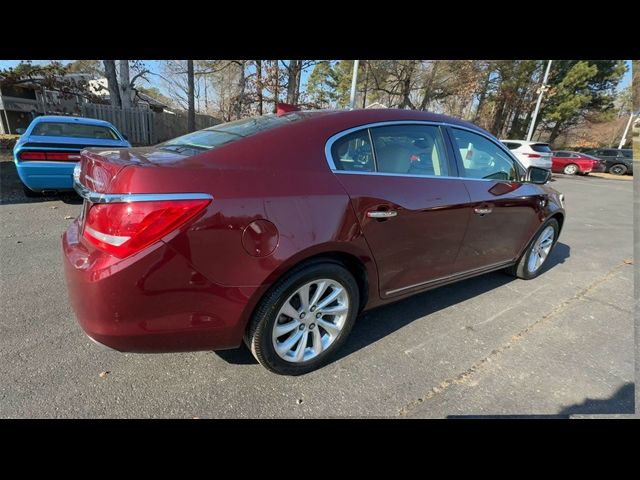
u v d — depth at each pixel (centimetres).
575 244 540
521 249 358
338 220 203
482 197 287
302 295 206
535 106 2461
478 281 378
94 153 199
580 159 2005
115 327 163
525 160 1469
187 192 163
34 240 409
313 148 208
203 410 192
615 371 240
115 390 200
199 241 166
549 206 369
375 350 249
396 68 2245
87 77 2089
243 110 1457
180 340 177
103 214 161
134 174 160
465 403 206
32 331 244
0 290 296
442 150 269
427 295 339
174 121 1650
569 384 226
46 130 603
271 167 191
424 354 248
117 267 156
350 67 2283
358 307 236
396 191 230
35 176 525
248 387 208
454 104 2469
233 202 172
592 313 318
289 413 194
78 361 219
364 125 231
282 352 208
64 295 292
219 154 187
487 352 254
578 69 2548
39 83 1355
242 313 185
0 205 546
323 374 223
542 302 335
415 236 246
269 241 181
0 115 1691
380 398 207
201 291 172
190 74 1556
